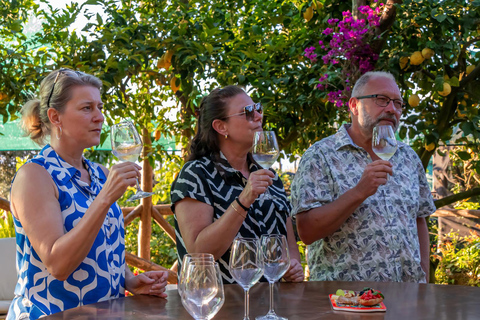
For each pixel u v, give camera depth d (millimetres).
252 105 2152
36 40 3555
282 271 1475
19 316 1733
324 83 3123
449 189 6098
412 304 1642
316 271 2504
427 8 2912
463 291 1826
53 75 1844
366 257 2383
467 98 3383
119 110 3508
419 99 3297
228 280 2004
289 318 1475
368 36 2982
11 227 4641
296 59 3510
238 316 1489
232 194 2107
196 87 3266
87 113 1827
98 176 1992
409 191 2541
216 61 3361
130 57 3156
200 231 1982
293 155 4289
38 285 1723
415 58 3062
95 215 1561
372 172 2141
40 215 1664
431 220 6086
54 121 1828
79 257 1592
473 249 5191
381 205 2432
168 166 4699
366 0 3230
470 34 3240
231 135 2158
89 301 1756
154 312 1544
